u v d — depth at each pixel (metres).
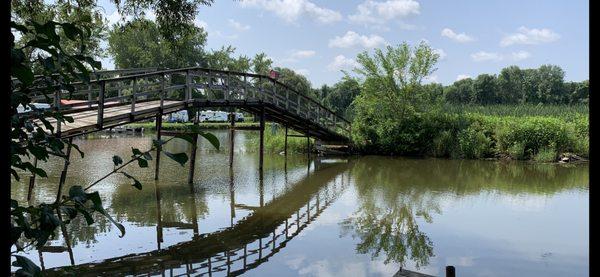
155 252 7.44
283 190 13.17
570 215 10.28
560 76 80.38
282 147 24.45
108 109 12.84
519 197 12.36
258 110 17.53
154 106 13.32
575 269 6.87
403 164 19.75
